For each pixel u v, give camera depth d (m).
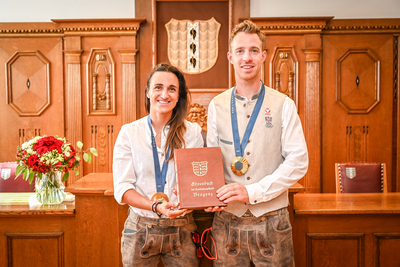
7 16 3.77
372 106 3.86
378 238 1.87
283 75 3.83
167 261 1.48
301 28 3.74
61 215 1.91
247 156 1.42
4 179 2.47
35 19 3.77
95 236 1.89
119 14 3.78
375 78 3.84
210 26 3.84
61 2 3.76
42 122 3.92
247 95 1.49
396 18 3.74
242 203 1.41
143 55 3.83
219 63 3.87
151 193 1.45
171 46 3.85
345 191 2.50
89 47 3.81
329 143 3.92
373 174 2.52
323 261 1.88
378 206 1.91
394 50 3.82
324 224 1.87
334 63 3.84
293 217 1.86
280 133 1.45
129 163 1.46
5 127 3.92
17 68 3.86
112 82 3.85
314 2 3.76
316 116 3.83
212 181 1.33
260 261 1.42
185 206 1.28
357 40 3.81
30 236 1.91
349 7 3.76
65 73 3.87
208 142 1.53
